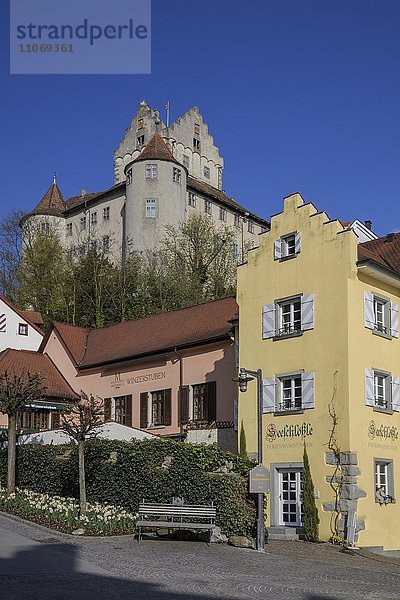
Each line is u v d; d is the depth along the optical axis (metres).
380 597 15.60
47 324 63.41
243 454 29.30
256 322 30.34
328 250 28.08
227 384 34.53
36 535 21.94
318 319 27.89
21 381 34.25
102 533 22.72
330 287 27.72
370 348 27.77
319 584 16.84
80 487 24.89
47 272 68.94
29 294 67.69
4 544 20.11
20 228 72.12
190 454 24.73
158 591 15.05
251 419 29.59
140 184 75.88
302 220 29.25
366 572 19.20
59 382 44.09
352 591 16.16
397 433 28.34
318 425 27.00
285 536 25.81
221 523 23.08
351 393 26.41
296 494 27.50
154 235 74.62
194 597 14.66
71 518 23.42
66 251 73.62
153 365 38.97
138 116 92.50
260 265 30.67
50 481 29.75
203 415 35.59
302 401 27.75
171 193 76.19
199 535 22.70
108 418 41.03
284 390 28.88
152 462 26.03
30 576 16.11
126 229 76.50
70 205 92.50
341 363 26.75
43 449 30.58
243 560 19.62
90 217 83.00
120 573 16.86
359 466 26.05
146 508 22.39
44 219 84.94
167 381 37.91
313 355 27.78
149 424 38.34
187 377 36.72
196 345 36.22
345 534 25.28
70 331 46.44
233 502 23.09
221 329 36.38
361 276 27.97
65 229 85.69
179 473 24.91
